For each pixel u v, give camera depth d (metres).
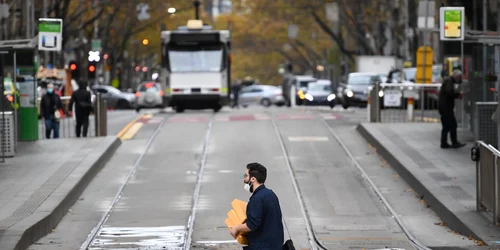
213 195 48.62
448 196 43.59
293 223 41.59
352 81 111.50
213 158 61.22
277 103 158.38
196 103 101.44
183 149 65.25
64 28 106.12
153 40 186.12
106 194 48.94
